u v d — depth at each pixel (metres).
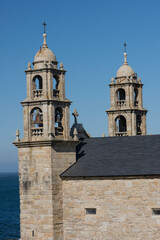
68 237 52.03
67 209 52.16
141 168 49.09
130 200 48.84
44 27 55.97
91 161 53.50
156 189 47.75
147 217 48.12
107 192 49.97
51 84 53.28
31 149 52.94
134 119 74.50
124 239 49.09
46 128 52.34
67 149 53.75
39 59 54.03
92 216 50.75
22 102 53.56
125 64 76.94
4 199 183.75
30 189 52.78
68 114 54.81
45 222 51.84
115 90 75.88
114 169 50.31
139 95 76.62
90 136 65.69
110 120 75.75
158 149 51.91
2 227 100.19
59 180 52.53
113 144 55.88
